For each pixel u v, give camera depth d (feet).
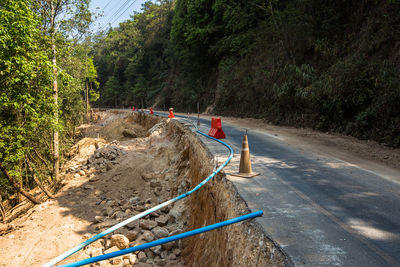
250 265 9.43
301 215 11.46
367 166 19.60
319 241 9.30
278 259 8.37
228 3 89.35
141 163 49.62
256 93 66.08
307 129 40.70
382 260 8.08
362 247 8.86
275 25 64.44
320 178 16.67
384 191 14.15
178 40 123.75
